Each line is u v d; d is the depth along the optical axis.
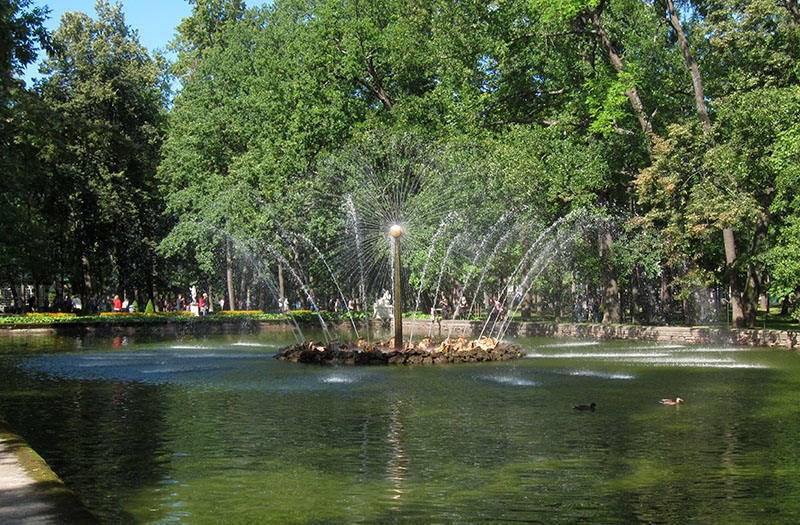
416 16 35.69
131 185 47.72
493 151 30.62
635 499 7.43
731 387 15.34
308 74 36.81
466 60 33.78
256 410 12.72
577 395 14.32
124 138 20.20
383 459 9.09
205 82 47.97
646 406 12.97
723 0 30.80
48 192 41.59
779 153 22.53
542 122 33.41
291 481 8.12
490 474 8.38
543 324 33.31
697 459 9.04
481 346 22.16
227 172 48.22
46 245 42.22
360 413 12.36
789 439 10.18
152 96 50.44
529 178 28.44
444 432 10.72
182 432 10.84
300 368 19.58
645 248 31.81
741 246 36.09
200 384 16.31
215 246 51.53
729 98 24.94
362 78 37.91
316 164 38.28
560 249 35.59
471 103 33.12
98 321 38.56
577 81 32.41
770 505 7.23
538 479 8.16
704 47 30.95
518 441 10.09
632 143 29.28
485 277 38.44
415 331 38.06
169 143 48.12
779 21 29.03
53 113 18.55
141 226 51.34
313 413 12.38
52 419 12.00
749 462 8.90
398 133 34.62
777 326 36.19
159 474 8.47
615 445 9.83
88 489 7.88
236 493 7.68
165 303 71.94
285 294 60.75
